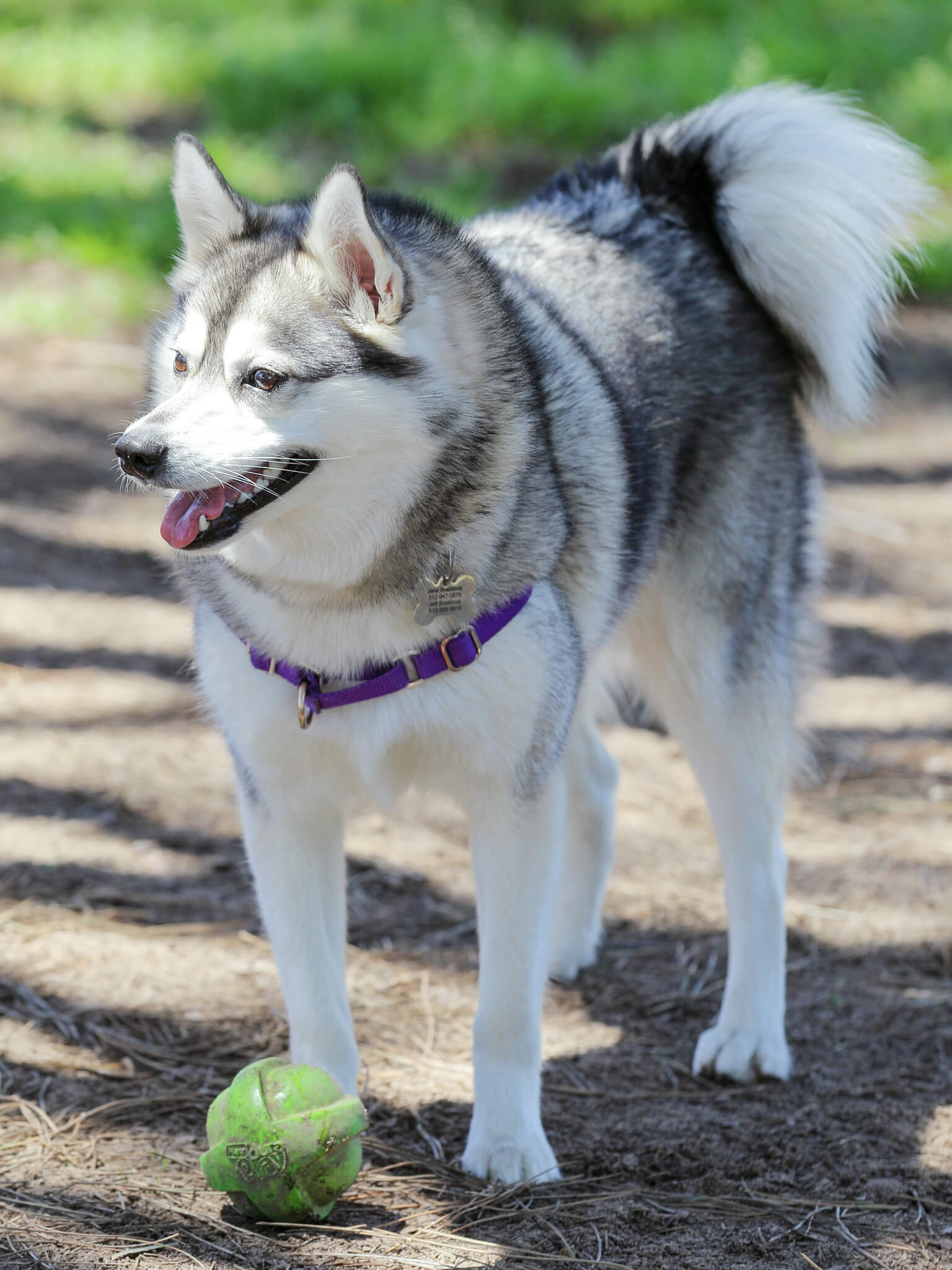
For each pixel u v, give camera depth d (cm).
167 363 304
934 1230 290
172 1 1630
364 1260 266
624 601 355
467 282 303
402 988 386
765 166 397
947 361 1023
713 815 378
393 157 1259
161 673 577
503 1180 299
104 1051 340
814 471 414
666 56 1475
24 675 559
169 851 451
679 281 388
